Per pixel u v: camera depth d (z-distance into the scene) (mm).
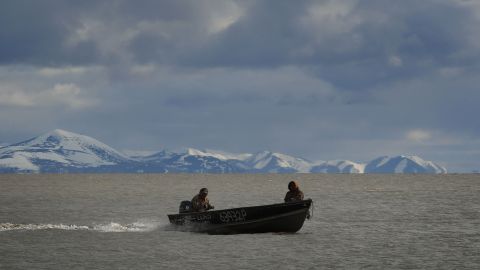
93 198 142500
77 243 59438
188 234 65188
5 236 63969
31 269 47594
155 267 48406
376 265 49094
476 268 48000
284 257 52281
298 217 63062
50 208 108062
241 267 48438
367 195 151250
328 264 49500
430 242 60750
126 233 66000
